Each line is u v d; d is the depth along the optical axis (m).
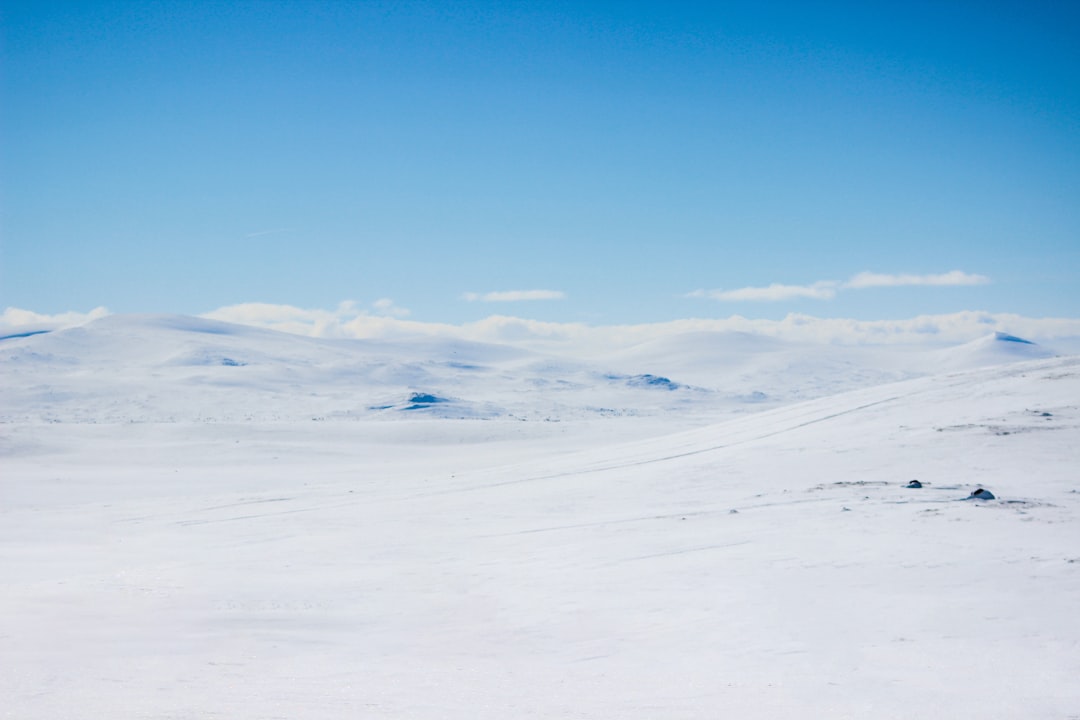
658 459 50.59
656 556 23.19
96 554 30.48
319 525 36.91
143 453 89.06
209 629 16.27
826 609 16.05
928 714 9.83
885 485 32.69
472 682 11.99
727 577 19.66
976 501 27.62
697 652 13.83
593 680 12.09
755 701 10.58
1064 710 9.91
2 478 69.12
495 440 106.44
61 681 11.53
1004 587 16.86
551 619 16.97
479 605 18.72
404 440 105.75
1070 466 33.53
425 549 28.05
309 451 93.50
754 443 48.97
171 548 31.91
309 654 14.25
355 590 20.80
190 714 9.38
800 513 28.25
